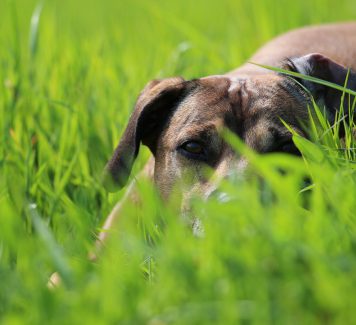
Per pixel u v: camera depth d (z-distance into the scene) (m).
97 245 6.95
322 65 7.71
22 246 5.29
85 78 10.86
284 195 5.21
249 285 4.35
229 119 7.23
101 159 9.16
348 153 6.64
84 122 9.44
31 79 10.64
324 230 5.00
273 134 7.12
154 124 7.93
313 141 7.01
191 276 4.49
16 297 4.76
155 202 5.99
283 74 7.79
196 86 7.70
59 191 7.67
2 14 17.06
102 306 4.32
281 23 13.81
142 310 4.39
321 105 7.68
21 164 8.43
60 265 4.78
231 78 7.79
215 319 4.21
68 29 15.22
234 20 15.49
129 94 10.31
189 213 7.03
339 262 4.47
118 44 13.19
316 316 4.20
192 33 12.88
